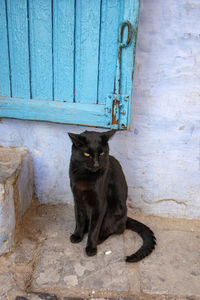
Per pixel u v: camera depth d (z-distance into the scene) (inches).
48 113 82.5
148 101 86.8
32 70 79.6
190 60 82.0
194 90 84.6
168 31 79.8
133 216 100.6
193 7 77.3
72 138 70.9
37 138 95.0
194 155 91.5
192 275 76.5
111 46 73.1
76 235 86.4
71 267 76.5
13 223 80.2
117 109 77.6
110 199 84.4
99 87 77.8
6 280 71.7
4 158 89.5
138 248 85.4
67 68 77.6
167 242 88.7
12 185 78.4
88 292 70.1
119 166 89.0
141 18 79.0
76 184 77.5
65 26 73.5
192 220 99.6
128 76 74.7
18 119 91.6
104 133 73.8
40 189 102.3
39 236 87.7
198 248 86.8
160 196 98.0
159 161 93.5
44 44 76.4
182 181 95.1
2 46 78.3
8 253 79.7
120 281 72.9
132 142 92.0
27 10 73.6
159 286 72.5
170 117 88.0
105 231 87.0
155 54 82.1
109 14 70.2
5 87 82.7
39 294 68.7
